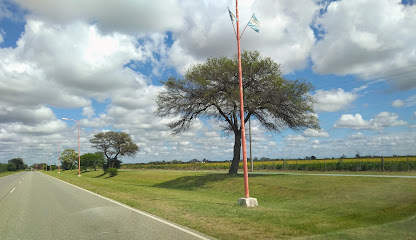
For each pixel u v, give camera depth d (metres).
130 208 11.99
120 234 7.47
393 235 6.85
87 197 16.53
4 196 18.52
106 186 24.70
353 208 11.59
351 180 18.56
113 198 15.73
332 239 6.59
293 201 16.25
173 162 94.88
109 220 9.38
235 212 10.45
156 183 36.25
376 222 8.47
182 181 31.45
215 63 26.56
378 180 17.36
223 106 26.33
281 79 24.61
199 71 26.94
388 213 9.84
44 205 13.52
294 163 41.81
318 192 17.14
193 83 27.20
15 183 33.69
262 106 25.80
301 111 25.88
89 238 7.18
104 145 77.12
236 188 23.56
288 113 26.22
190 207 11.76
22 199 16.36
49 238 7.27
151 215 10.20
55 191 21.05
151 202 13.56
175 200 14.47
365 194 13.92
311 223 8.41
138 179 46.62
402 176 19.02
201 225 8.31
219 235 7.19
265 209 11.23
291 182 21.33
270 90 24.89
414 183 15.05
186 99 27.62
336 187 17.30
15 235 7.64
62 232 7.87
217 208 11.44
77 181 33.25
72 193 19.23
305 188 18.72
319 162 40.75
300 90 25.58
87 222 9.14
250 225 8.23
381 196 12.91
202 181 28.64
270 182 22.64
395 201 11.66
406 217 8.91
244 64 25.28
